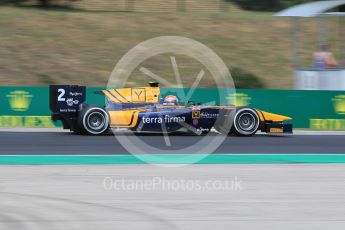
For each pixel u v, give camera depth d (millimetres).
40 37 70312
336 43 78812
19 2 80688
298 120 50094
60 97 40469
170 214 19438
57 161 29875
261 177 26172
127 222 18359
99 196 21953
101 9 85750
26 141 36938
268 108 50156
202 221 18609
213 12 87125
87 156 31531
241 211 19953
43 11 77688
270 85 67625
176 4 92000
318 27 82500
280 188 23828
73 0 83688
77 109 40719
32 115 47281
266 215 19438
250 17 83188
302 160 31484
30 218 18719
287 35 79250
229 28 79125
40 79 62594
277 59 73438
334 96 50500
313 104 50219
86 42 71062
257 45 76000
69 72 64750
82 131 40438
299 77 58469
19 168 27672
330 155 33531
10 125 46969
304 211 20047
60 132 42344
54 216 18969
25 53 66750
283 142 38906
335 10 80375
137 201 21234
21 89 47031
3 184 23906
